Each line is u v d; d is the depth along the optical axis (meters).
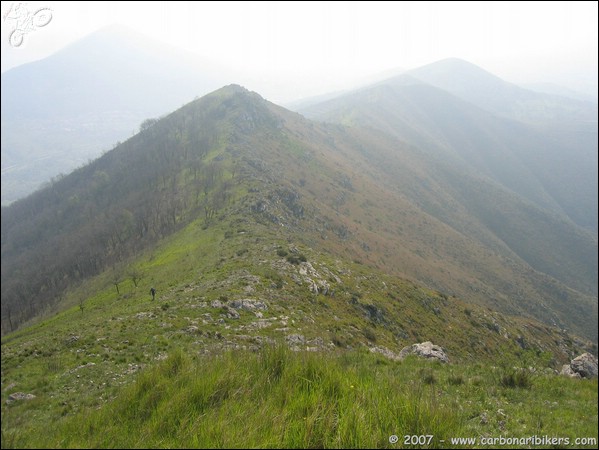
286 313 39.69
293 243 78.31
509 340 72.75
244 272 51.53
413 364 19.66
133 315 33.53
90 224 162.62
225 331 30.41
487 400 13.94
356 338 41.25
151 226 126.62
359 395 9.88
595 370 22.98
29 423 11.96
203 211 114.75
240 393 10.11
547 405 13.84
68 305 91.44
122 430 8.96
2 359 24.41
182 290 48.75
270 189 131.88
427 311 68.44
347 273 66.62
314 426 8.31
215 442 7.77
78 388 17.94
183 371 11.49
